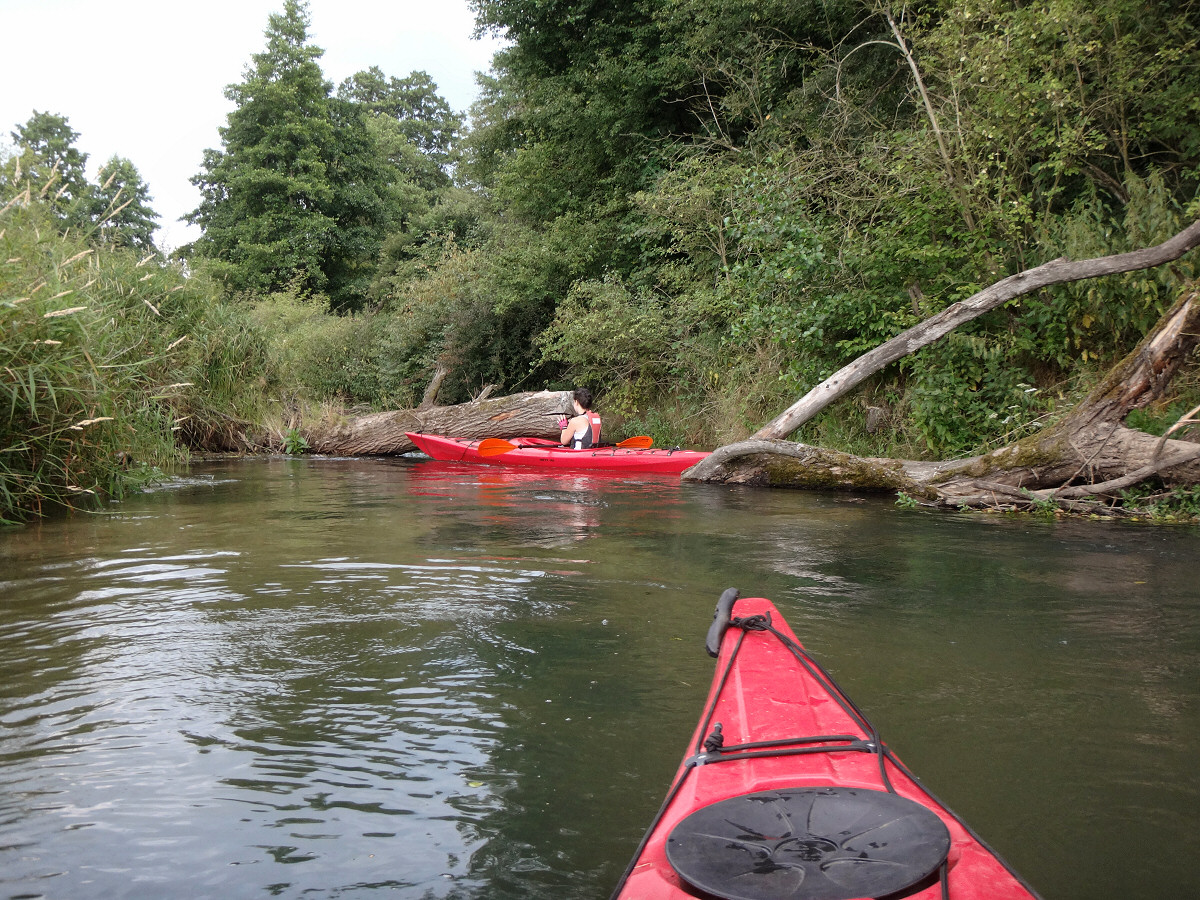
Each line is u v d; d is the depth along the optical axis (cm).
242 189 3111
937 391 859
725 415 1224
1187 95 815
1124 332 855
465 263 1798
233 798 206
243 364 1287
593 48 1620
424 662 305
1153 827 194
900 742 239
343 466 1125
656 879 137
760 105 1376
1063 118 859
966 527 612
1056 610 378
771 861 135
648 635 338
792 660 238
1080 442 704
